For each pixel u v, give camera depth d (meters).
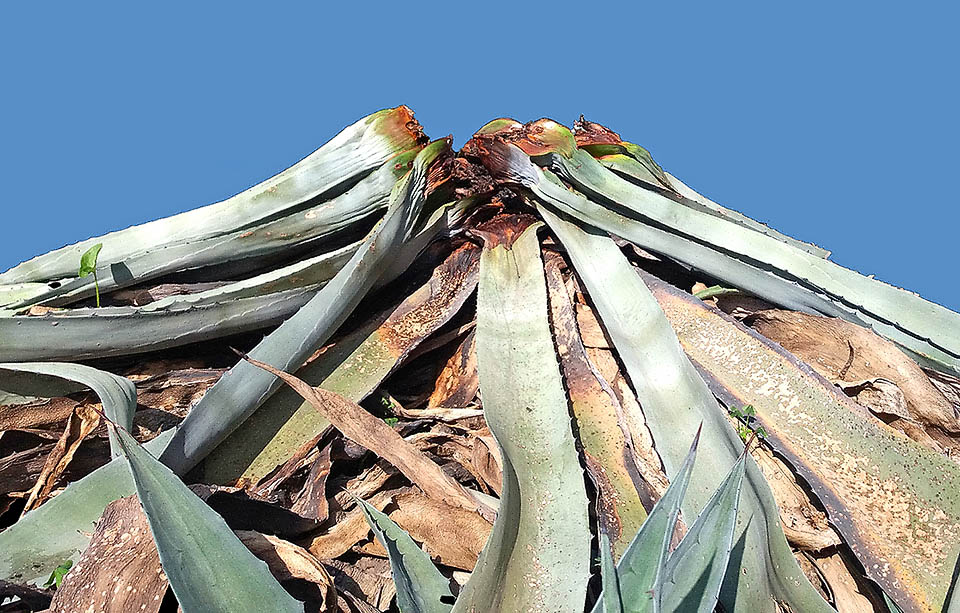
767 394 1.75
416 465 1.61
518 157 1.98
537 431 1.53
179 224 2.02
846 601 1.58
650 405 1.68
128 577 1.35
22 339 1.71
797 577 1.46
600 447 1.68
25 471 1.74
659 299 1.93
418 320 1.95
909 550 1.55
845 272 1.91
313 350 1.81
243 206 2.02
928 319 1.86
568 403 1.73
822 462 1.66
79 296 1.98
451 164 2.02
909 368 1.78
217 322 1.87
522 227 1.99
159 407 1.83
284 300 1.92
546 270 1.95
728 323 1.86
